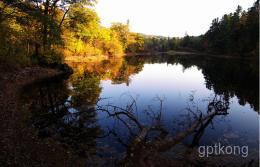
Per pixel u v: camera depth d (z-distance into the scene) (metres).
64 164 7.84
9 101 13.64
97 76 28.64
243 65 50.53
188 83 26.12
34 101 15.12
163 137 10.03
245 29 84.56
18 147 8.16
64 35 49.12
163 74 34.16
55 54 29.58
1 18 24.31
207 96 19.38
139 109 14.86
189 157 8.70
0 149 7.62
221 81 27.94
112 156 8.74
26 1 26.20
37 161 7.61
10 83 18.06
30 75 22.00
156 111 14.43
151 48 151.00
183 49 153.12
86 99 16.72
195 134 10.77
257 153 9.22
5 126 9.81
